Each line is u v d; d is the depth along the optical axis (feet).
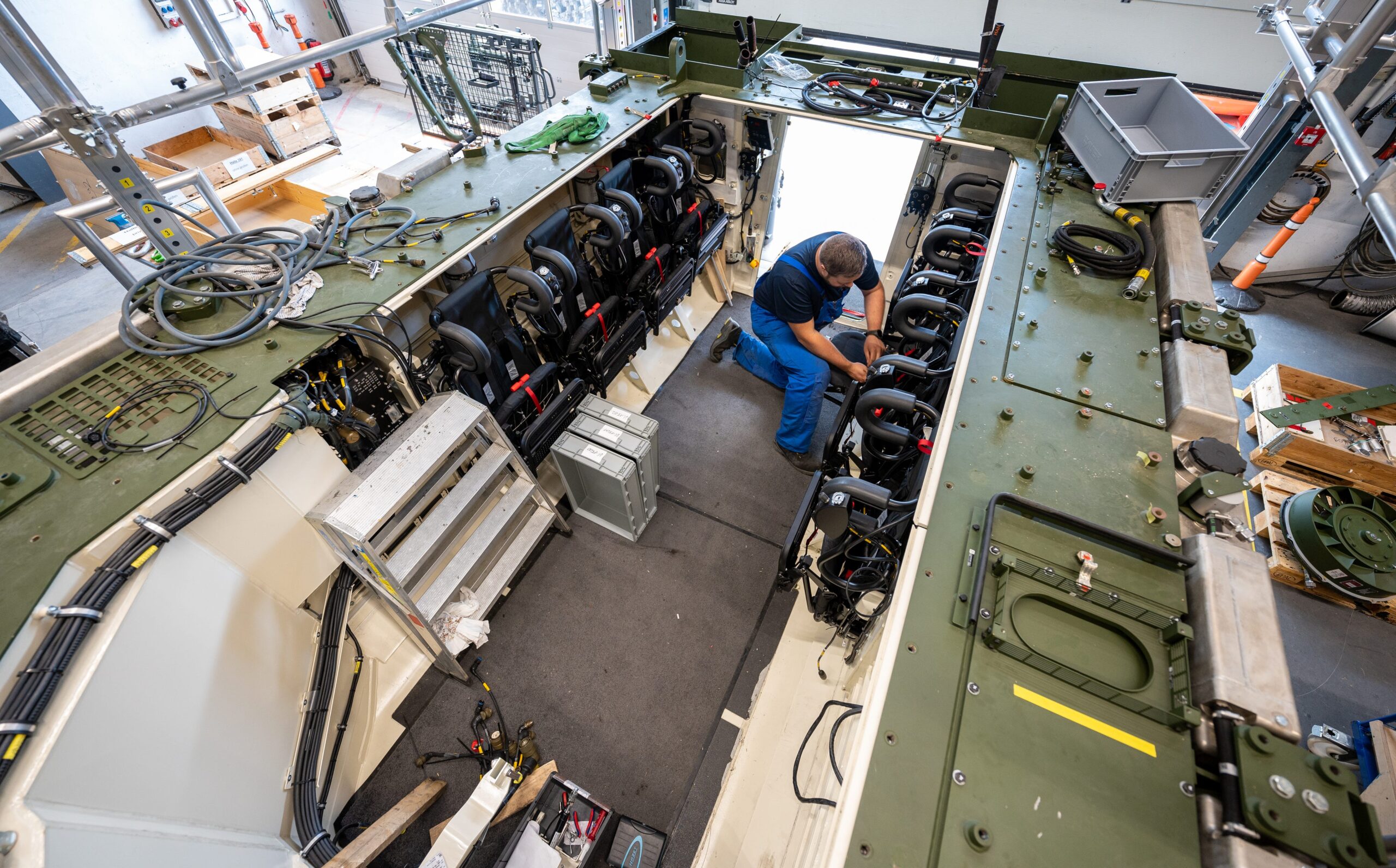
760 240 12.89
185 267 6.07
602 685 7.66
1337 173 11.67
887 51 11.00
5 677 3.59
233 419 5.07
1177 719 3.43
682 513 9.64
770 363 11.35
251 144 15.46
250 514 5.37
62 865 3.30
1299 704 7.45
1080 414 5.30
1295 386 10.05
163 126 16.89
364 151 17.83
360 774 6.77
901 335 8.32
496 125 15.28
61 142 5.29
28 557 4.08
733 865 5.59
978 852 3.05
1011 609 3.97
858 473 8.63
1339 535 7.82
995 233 7.62
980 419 5.26
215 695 4.92
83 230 6.05
